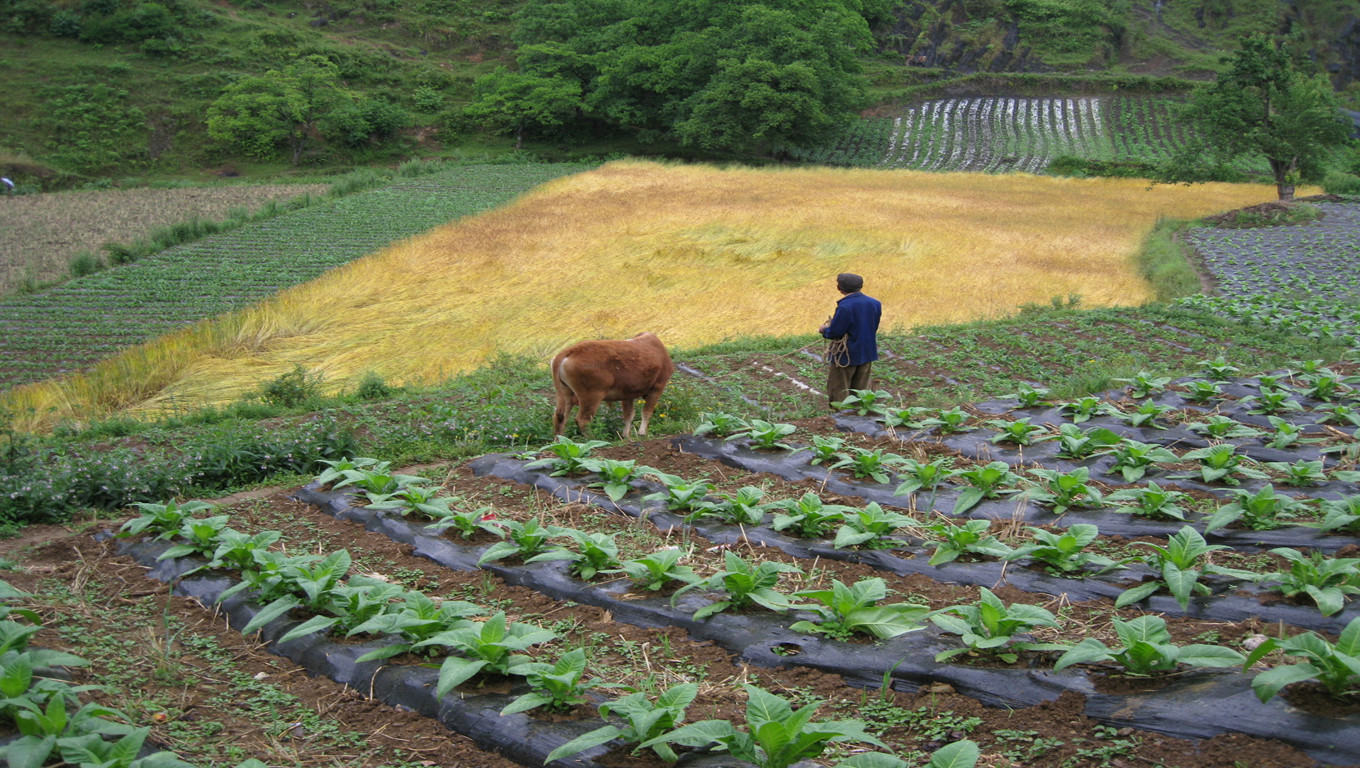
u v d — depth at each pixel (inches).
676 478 254.1
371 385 526.0
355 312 753.0
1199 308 661.9
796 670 163.8
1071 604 183.3
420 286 831.1
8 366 658.8
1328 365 438.3
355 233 1141.1
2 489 307.1
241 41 2546.8
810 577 201.8
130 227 1314.0
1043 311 695.7
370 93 2509.8
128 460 347.9
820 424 339.6
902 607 171.0
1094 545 213.6
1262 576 173.0
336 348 658.2
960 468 280.4
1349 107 2687.0
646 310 733.9
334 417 450.3
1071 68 2832.2
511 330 685.9
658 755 137.6
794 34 2121.1
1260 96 1397.6
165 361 617.9
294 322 719.1
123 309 808.9
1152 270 873.5
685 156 2260.1
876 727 145.3
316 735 153.6
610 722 144.8
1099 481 263.6
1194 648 144.3
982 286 805.9
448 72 2694.4
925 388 484.7
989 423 312.7
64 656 158.9
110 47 2427.4
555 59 2425.0
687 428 382.0
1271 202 1238.3
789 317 697.6
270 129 2156.7
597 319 707.4
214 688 170.7
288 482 343.3
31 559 240.8
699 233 1047.6
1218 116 1366.9
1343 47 3016.7
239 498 316.5
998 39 2925.7
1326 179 1604.3
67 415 528.1
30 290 903.7
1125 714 137.1
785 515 225.6
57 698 137.2
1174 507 223.1
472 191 1488.7
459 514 235.3
